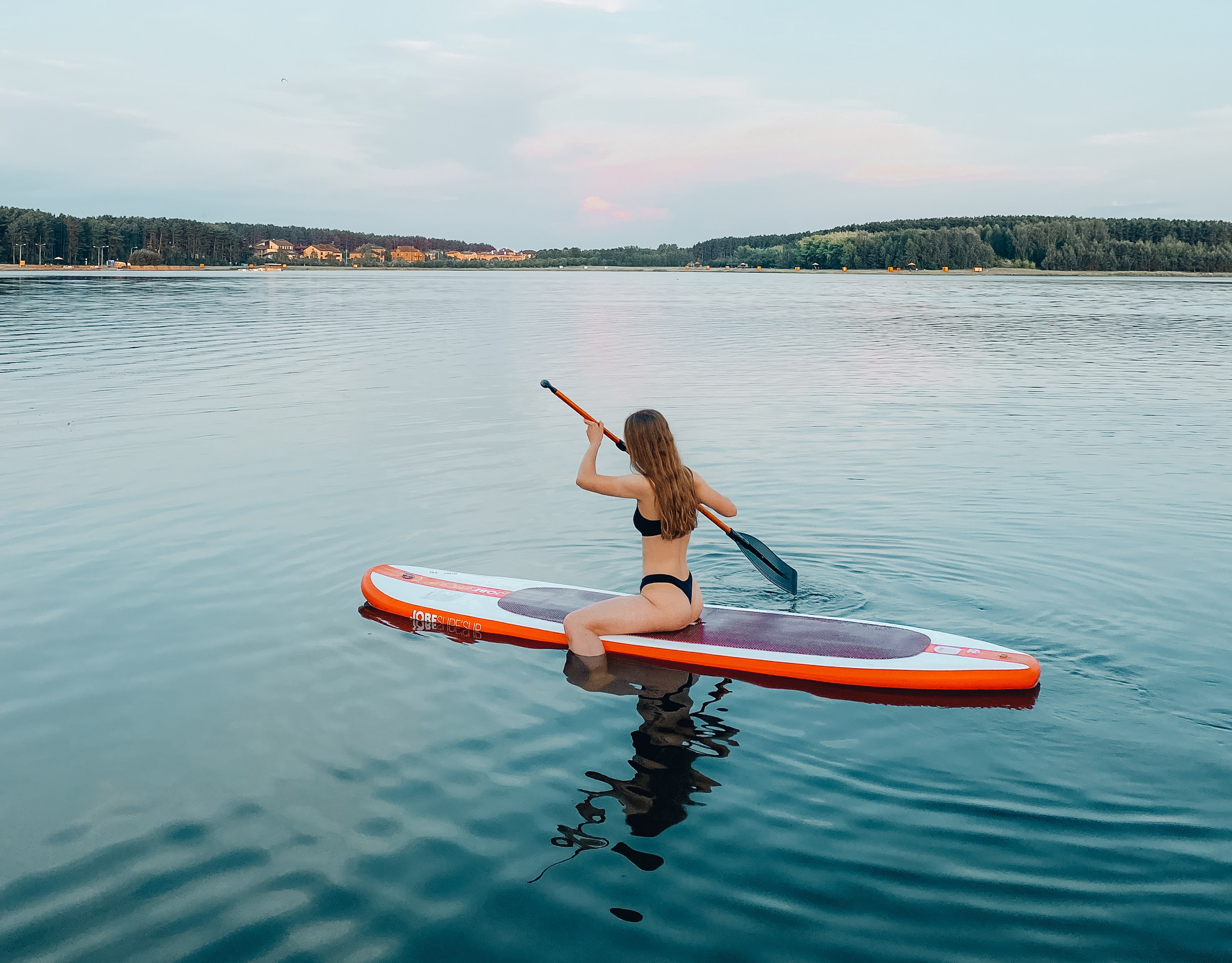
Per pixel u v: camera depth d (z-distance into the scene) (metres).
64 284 51.75
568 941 2.50
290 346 18.66
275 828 3.03
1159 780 3.27
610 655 4.50
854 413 11.07
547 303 39.78
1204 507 6.72
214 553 5.82
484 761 3.45
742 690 4.10
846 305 38.81
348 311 31.55
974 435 9.61
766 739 3.63
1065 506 6.79
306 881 2.76
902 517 6.52
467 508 6.81
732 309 35.06
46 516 6.59
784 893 2.69
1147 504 6.81
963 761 3.43
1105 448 8.91
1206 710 3.79
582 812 3.11
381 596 4.98
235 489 7.34
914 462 8.31
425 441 9.27
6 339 19.06
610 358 17.23
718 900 2.66
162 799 3.21
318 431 9.76
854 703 3.96
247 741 3.60
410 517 6.60
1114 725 3.68
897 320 28.73
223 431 9.66
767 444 9.14
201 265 158.12
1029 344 20.20
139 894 2.71
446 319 27.86
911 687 4.05
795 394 12.58
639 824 3.04
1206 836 2.93
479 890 2.71
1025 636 4.52
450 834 2.99
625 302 41.22
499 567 5.60
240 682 4.11
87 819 3.09
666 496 4.45
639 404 11.72
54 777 3.35
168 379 13.60
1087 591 5.10
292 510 6.75
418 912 2.62
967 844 2.90
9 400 11.54
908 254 137.12
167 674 4.20
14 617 4.84
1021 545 5.88
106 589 5.23
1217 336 22.23
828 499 7.01
